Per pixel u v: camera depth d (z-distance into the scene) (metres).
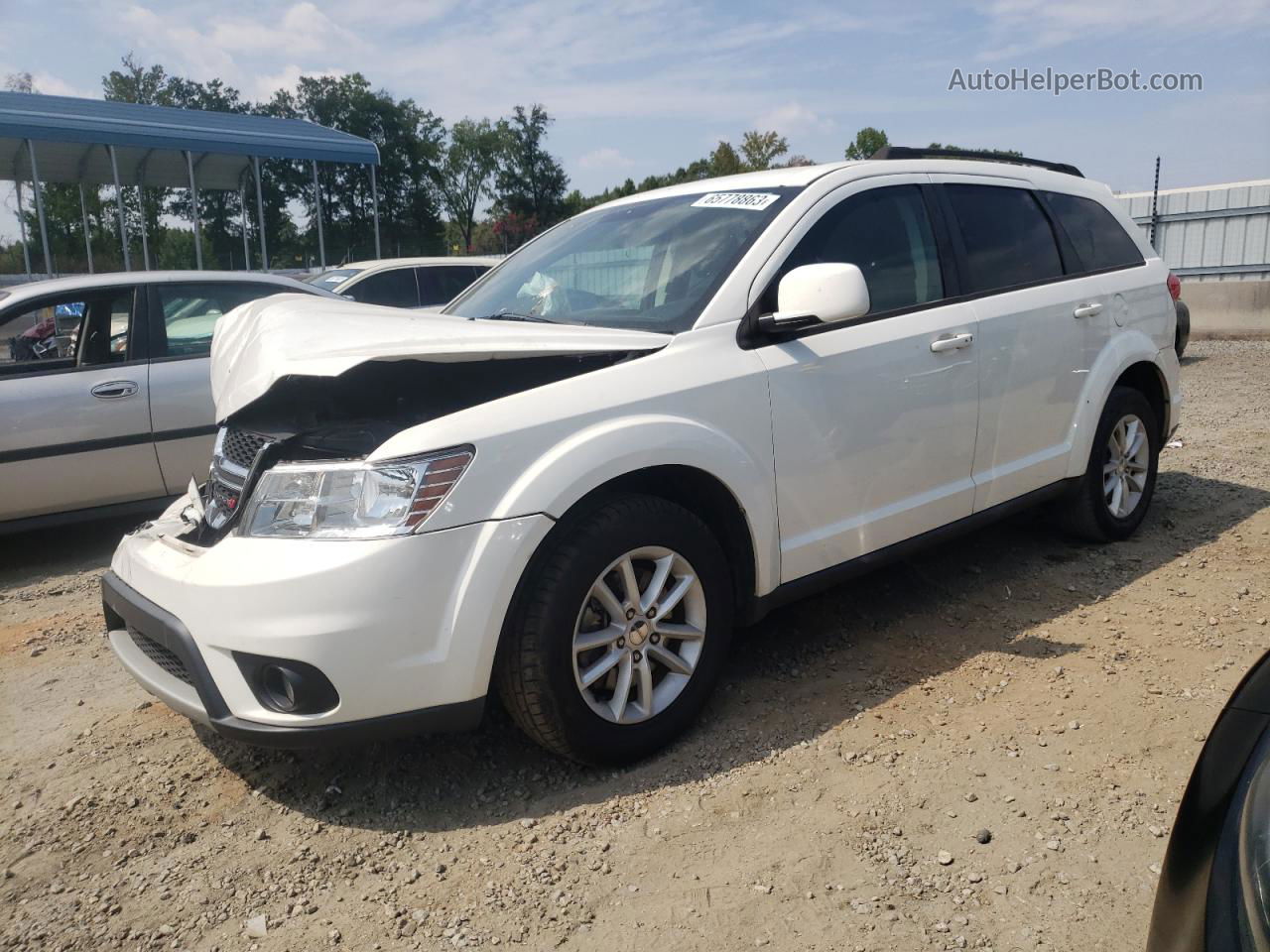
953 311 3.71
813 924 2.16
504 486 2.54
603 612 2.77
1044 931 2.11
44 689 3.66
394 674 2.44
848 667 3.45
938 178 3.90
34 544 5.89
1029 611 3.90
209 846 2.59
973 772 2.74
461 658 2.49
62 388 5.34
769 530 3.08
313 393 2.94
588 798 2.71
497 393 2.99
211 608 2.49
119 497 5.56
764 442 3.05
